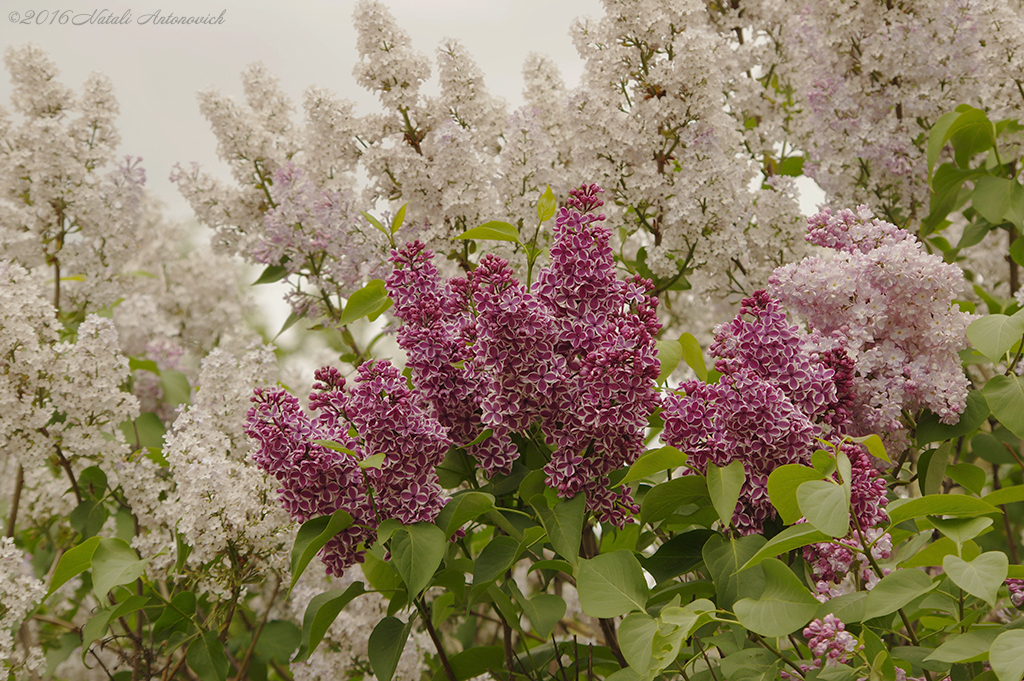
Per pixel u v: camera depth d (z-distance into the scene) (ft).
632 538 5.32
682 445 4.85
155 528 5.68
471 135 5.83
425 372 4.95
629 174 5.86
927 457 5.19
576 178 5.87
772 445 4.75
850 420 4.90
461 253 5.83
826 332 5.14
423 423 4.84
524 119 5.73
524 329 4.79
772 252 5.89
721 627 5.09
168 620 5.44
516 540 4.99
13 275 5.62
